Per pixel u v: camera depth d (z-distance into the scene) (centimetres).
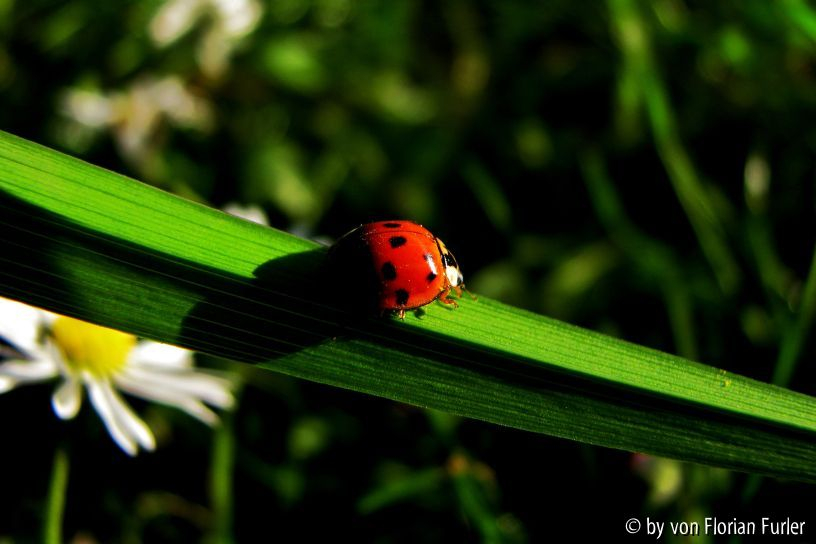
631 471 12
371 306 9
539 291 14
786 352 11
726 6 14
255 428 12
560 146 15
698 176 14
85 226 9
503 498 12
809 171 14
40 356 11
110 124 14
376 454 12
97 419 12
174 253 9
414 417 12
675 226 14
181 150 15
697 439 10
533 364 10
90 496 12
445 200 15
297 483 12
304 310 9
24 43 14
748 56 14
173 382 11
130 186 9
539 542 12
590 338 10
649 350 10
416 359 10
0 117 14
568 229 14
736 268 13
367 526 12
